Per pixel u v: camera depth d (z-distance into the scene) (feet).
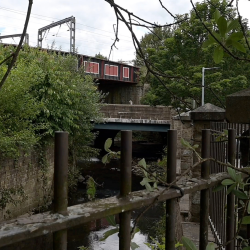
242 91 4.87
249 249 4.04
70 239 29.30
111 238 26.30
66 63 46.91
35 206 38.27
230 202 5.06
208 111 15.61
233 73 44.68
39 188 39.34
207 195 4.25
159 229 29.66
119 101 108.27
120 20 3.97
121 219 3.04
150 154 82.58
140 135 112.27
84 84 47.91
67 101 38.32
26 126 31.86
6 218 32.30
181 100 4.54
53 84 36.40
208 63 41.50
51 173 42.34
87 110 47.39
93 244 27.91
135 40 3.96
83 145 52.60
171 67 42.09
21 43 2.57
